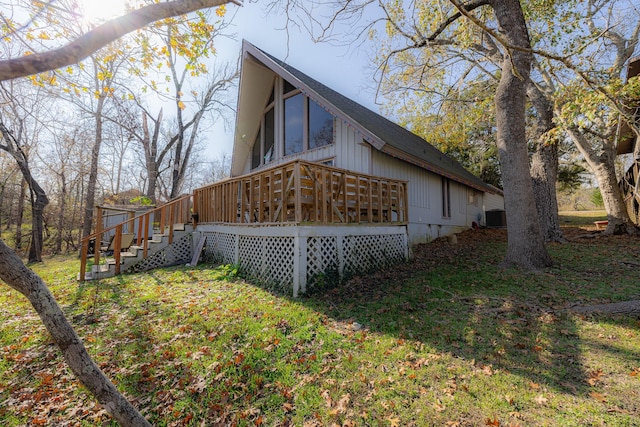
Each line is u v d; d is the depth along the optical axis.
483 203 16.72
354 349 3.21
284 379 2.74
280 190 5.79
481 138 18.50
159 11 1.41
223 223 7.67
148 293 5.52
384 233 7.10
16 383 2.83
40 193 14.05
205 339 3.53
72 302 5.06
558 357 2.85
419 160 8.55
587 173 19.12
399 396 2.45
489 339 3.25
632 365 2.63
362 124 7.74
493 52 8.84
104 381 1.41
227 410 2.39
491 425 2.09
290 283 5.28
